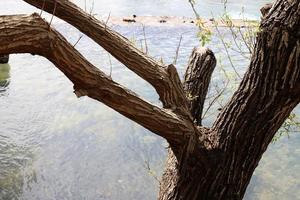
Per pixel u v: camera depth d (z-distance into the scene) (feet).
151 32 63.62
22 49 6.54
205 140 9.91
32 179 29.12
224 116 9.73
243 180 9.91
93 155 32.32
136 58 8.99
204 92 12.64
